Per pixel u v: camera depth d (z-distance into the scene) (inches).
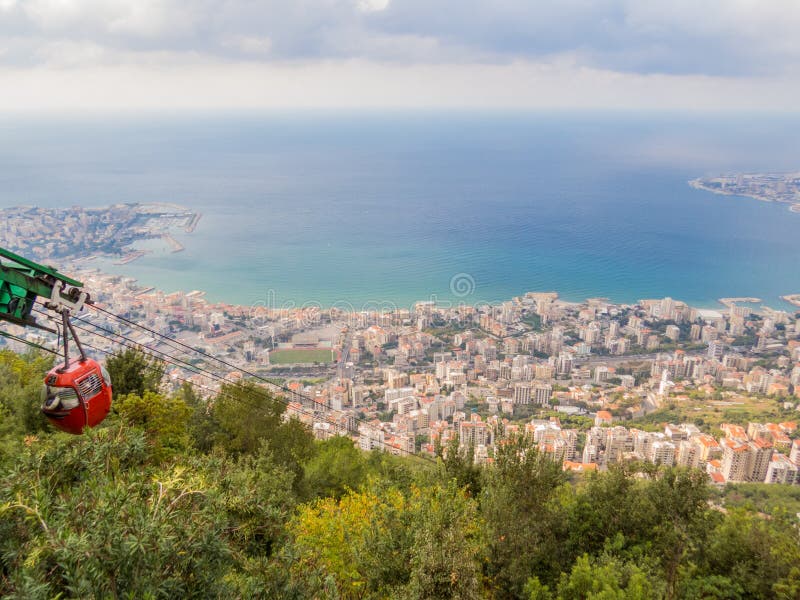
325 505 517.3
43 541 233.0
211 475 355.9
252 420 928.3
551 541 513.3
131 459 349.7
